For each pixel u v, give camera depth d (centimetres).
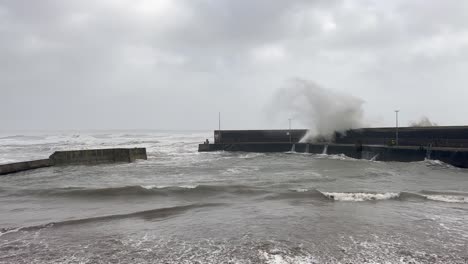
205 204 1109
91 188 1390
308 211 1014
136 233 826
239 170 2052
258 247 718
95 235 813
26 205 1154
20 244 757
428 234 795
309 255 673
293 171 1952
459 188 1373
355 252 686
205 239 775
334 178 1655
